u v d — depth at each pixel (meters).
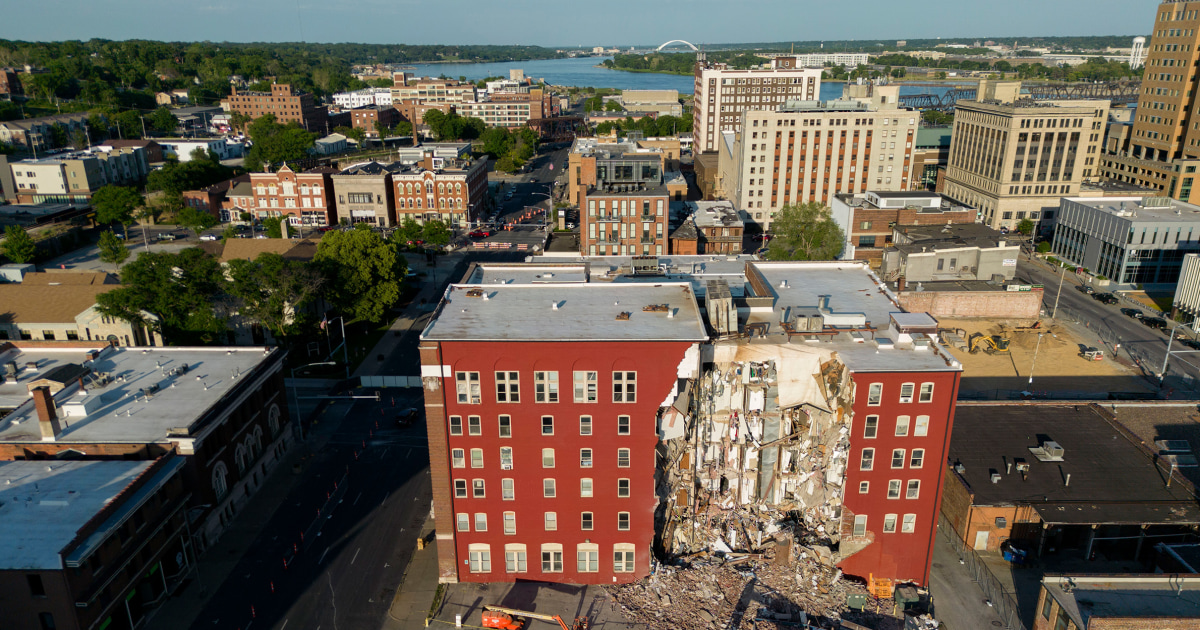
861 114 173.12
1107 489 66.00
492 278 77.31
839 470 59.38
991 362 106.75
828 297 72.00
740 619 55.69
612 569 61.22
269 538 68.06
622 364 55.44
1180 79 188.75
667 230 143.12
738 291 77.38
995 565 63.75
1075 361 107.12
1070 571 63.12
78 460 62.44
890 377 55.06
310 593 60.81
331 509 72.56
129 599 55.91
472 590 60.84
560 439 57.50
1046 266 156.88
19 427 66.50
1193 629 46.06
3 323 100.12
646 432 57.38
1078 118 172.50
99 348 83.44
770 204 181.50
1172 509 63.22
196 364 79.38
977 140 191.00
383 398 97.12
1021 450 72.06
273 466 79.88
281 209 197.50
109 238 159.12
